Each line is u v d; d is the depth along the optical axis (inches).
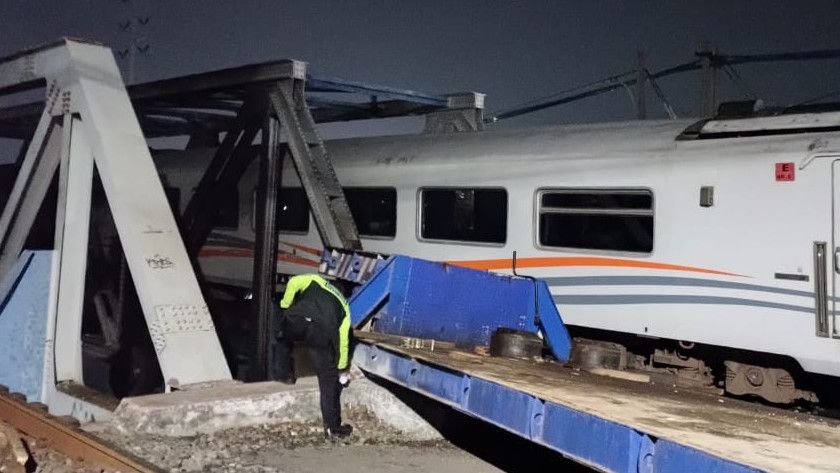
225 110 590.6
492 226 445.7
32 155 426.6
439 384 278.1
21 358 421.1
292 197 556.7
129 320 620.1
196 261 514.6
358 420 321.4
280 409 312.7
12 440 266.8
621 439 194.2
